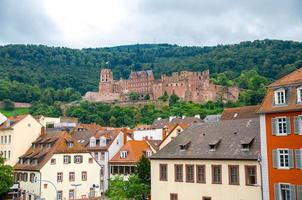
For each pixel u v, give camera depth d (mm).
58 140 97125
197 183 65438
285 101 56312
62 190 93875
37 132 106750
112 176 95438
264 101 59219
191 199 66125
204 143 67750
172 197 68875
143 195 75875
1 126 109562
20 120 104500
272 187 56750
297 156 54469
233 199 60844
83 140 114500
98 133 113875
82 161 97500
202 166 65062
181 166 68000
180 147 69812
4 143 106312
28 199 95000
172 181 69062
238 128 66688
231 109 98562
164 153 71250
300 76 56375
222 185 62281
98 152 106938
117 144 107438
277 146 56750
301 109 53875
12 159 102500
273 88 58500
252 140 61750
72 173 95688
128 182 75312
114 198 73438
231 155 61625
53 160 93438
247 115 93375
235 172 61094
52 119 194750
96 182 99062
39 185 91125
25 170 96562
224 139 65938
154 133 126875
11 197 96312
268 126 58062
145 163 79688
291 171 54906
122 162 99375
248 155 59750
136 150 100250
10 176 89938
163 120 178250
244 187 59656
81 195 96375
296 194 54250
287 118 55844
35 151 100500
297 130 54688
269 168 57375
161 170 71000
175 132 97625
